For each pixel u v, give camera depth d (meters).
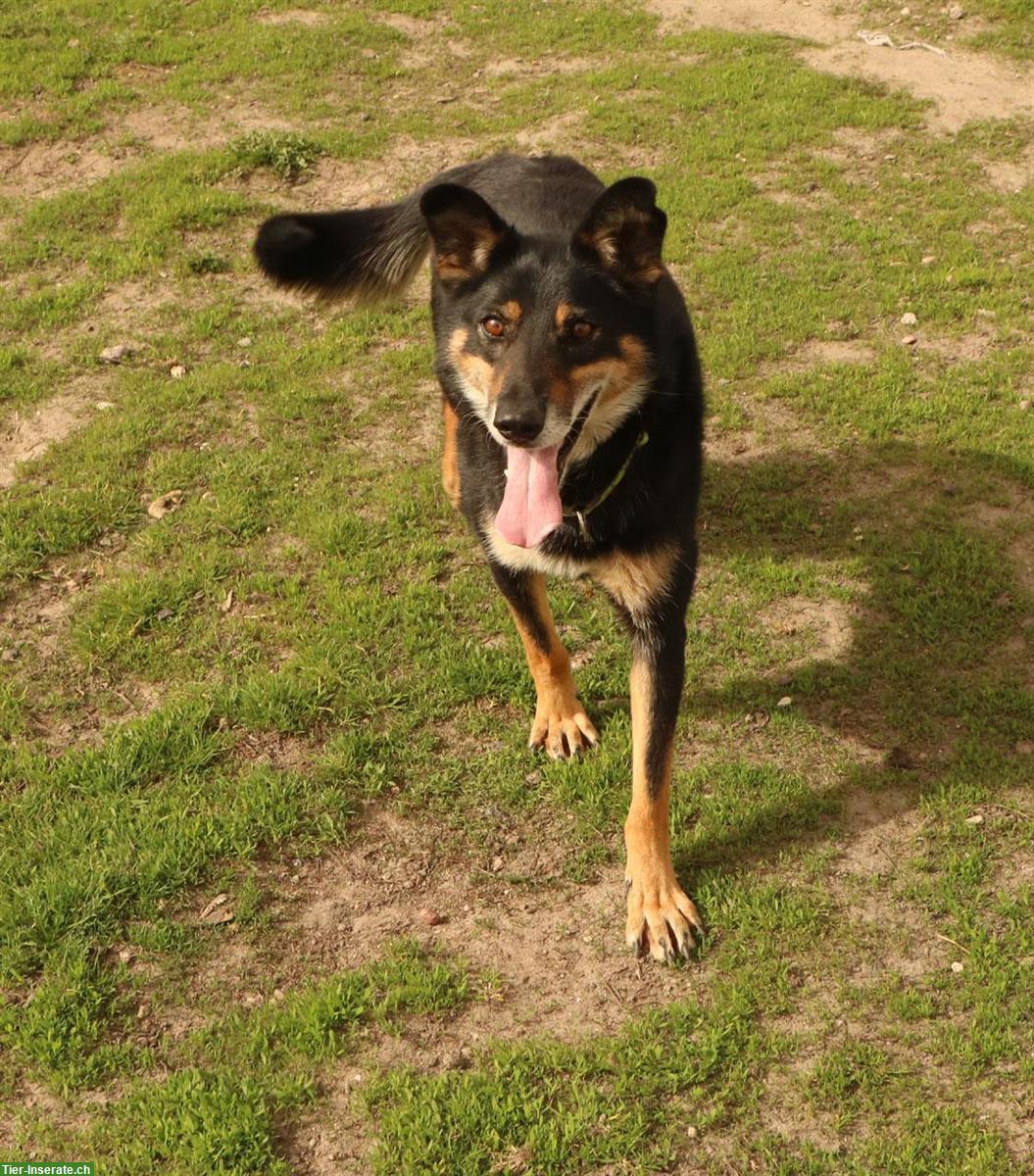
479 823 2.58
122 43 4.97
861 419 3.10
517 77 4.82
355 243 2.91
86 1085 2.34
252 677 2.72
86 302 3.42
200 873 2.52
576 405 2.44
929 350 3.26
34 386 3.21
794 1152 2.30
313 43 5.05
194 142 4.26
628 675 2.75
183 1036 2.38
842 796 2.60
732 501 2.99
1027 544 2.90
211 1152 2.29
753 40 5.03
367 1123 2.32
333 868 2.53
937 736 2.66
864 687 2.72
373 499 3.00
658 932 2.45
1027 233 3.57
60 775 2.60
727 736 2.67
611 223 2.46
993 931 2.46
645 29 5.23
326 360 3.28
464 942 2.47
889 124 4.28
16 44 4.91
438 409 3.17
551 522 2.45
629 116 4.34
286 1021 2.38
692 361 2.60
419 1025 2.39
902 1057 2.36
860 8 5.37
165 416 3.15
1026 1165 2.28
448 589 2.86
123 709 2.70
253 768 2.63
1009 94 4.52
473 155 4.16
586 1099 2.33
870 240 3.55
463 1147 2.30
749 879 2.51
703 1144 2.31
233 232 3.69
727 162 4.03
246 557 2.90
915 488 3.00
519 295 2.47
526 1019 2.40
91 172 4.07
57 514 2.94
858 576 2.87
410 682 2.73
